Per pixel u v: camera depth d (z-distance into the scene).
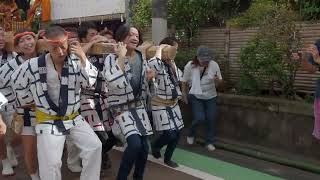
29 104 4.06
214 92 6.55
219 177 5.21
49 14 12.64
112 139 5.30
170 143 5.42
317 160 5.63
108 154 5.75
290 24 6.20
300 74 6.42
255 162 5.92
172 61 5.31
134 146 4.41
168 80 5.21
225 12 8.26
